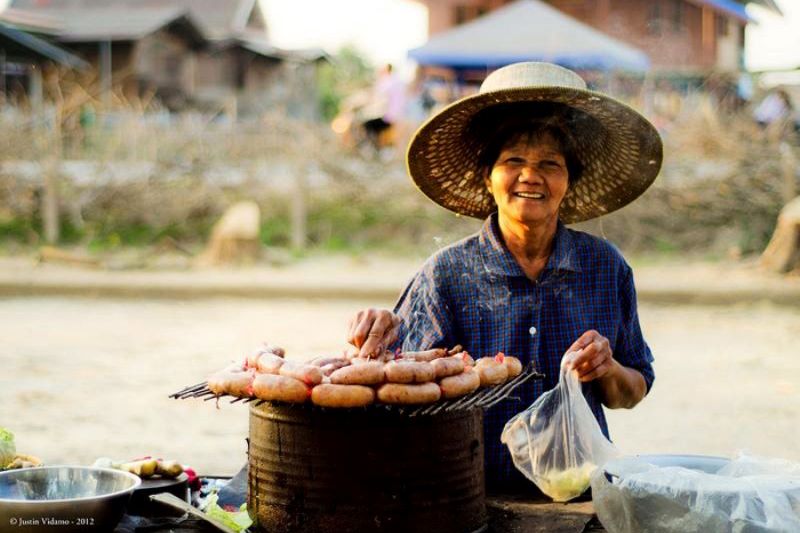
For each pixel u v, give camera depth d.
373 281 13.12
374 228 15.89
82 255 14.82
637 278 13.31
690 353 9.48
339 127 18.69
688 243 15.05
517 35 19.19
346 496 2.30
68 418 7.02
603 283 3.24
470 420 2.44
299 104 35.44
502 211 3.20
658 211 15.14
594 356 2.89
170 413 7.23
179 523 2.52
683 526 2.29
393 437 2.30
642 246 15.10
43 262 14.66
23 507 2.27
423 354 2.60
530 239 3.19
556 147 3.11
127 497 2.39
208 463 5.99
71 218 16.19
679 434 6.68
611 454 2.78
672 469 2.39
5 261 14.69
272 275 13.69
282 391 2.29
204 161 16.22
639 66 18.78
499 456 3.11
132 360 9.00
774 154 14.96
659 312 11.91
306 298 12.82
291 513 2.35
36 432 6.64
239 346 9.63
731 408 7.38
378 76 20.27
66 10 47.94
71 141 16.41
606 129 3.22
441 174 3.43
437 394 2.31
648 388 3.33
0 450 2.73
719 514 2.27
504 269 3.18
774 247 13.73
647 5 30.64
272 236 15.91
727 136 15.11
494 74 3.16
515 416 2.95
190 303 12.53
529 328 3.19
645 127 3.12
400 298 3.33
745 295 12.45
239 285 12.93
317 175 16.17
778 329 10.80
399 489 2.31
